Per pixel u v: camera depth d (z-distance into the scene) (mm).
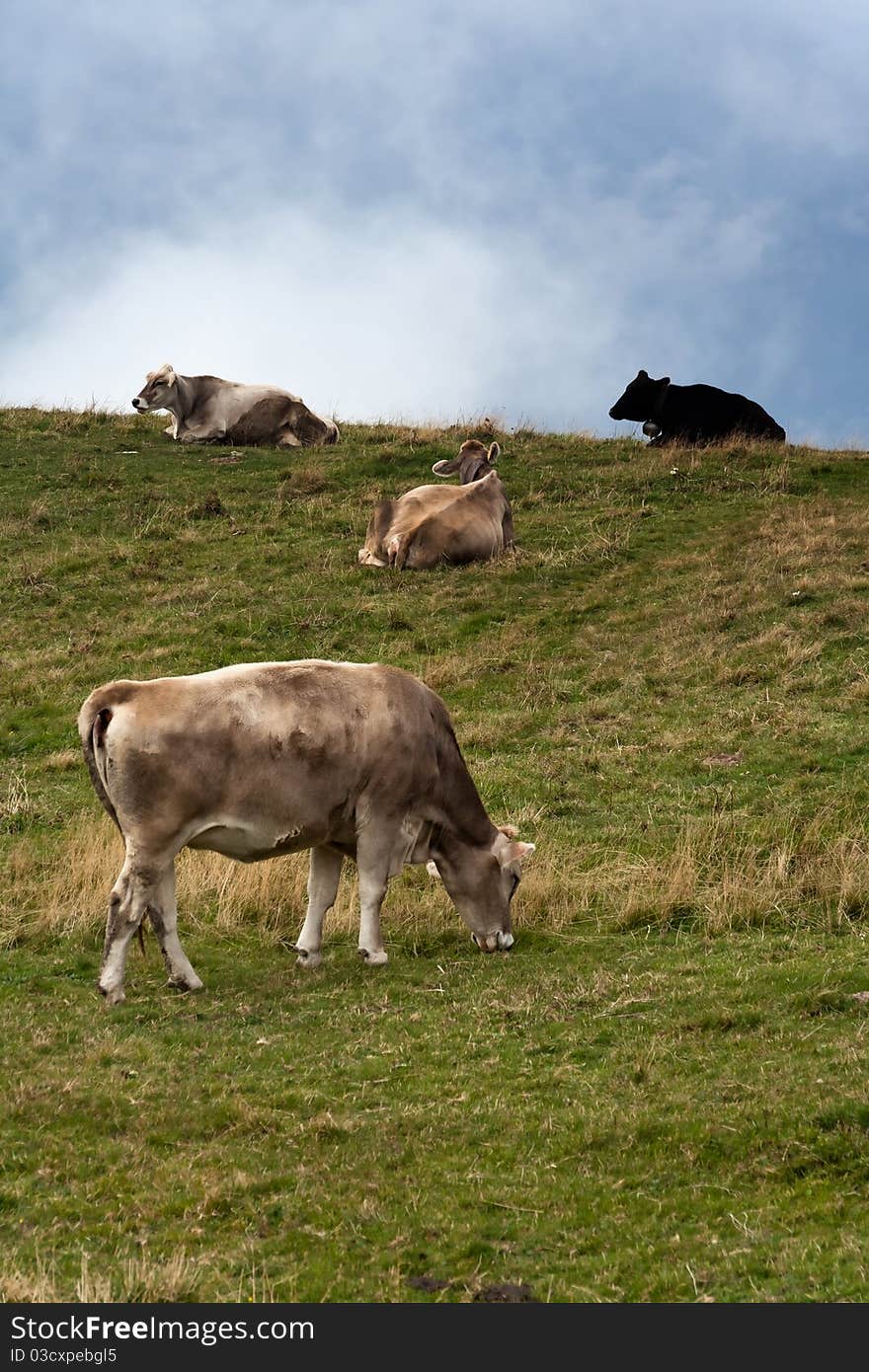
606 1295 6695
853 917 12781
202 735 11070
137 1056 9828
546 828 15406
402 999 11180
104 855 14367
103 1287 6676
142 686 11203
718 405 32656
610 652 20531
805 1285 6609
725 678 19016
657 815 15484
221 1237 7320
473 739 18031
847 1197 7406
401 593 22953
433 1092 9172
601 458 29656
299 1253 7148
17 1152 8234
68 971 12086
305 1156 8242
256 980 11773
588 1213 7473
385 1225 7379
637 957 12062
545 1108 8805
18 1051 9898
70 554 24906
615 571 23547
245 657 20938
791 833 14523
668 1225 7297
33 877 14273
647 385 33094
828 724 17234
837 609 20547
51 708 19812
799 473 28109
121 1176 7977
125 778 10977
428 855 12477
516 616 22047
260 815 11320
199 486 28094
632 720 18250
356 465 28828
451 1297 6742
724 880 13406
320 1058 9828
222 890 13688
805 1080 8703
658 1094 8867
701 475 28094
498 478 25344
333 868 12273
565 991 11109
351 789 11711
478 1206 7590
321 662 11906
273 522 26109
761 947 12062
